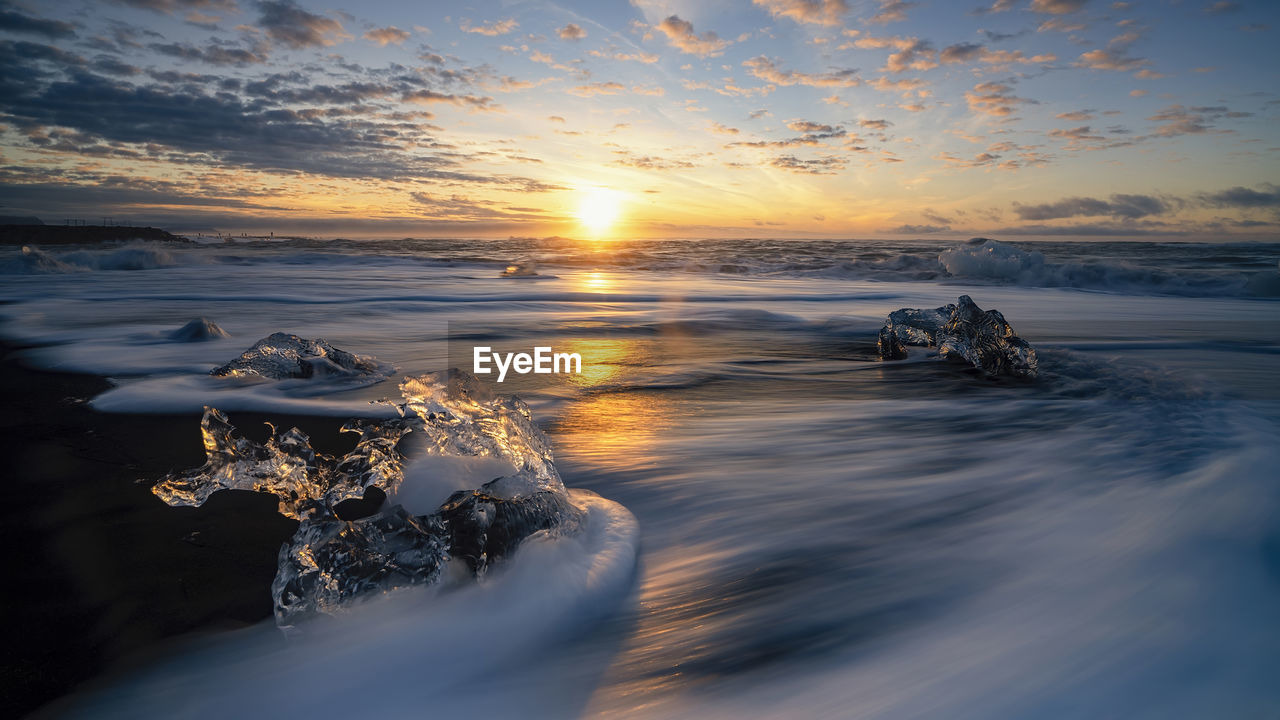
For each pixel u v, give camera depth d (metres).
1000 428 3.86
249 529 2.40
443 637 1.75
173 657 1.70
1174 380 5.02
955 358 6.32
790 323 9.40
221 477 2.00
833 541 2.31
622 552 2.19
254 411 4.17
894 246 42.75
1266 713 1.31
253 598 1.96
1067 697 1.38
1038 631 1.64
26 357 6.08
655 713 1.46
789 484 2.95
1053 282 16.72
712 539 2.39
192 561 2.17
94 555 2.20
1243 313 10.43
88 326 8.16
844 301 12.67
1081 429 3.74
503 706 1.53
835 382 5.45
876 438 3.72
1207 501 2.41
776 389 5.18
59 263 19.31
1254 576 1.85
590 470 3.19
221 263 23.53
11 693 1.57
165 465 3.09
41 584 2.02
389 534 1.92
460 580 1.89
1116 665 1.48
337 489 2.17
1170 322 9.28
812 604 1.88
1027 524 2.35
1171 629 1.60
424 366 6.03
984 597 1.84
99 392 4.64
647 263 25.08
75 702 1.54
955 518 2.47
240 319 9.17
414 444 2.63
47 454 3.25
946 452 3.40
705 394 4.99
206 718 1.51
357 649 1.72
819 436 3.78
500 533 1.96
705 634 1.77
